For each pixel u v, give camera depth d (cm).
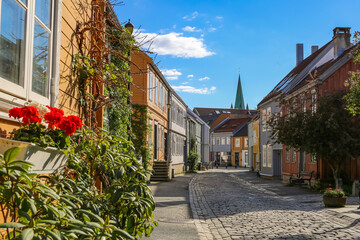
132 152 629
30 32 395
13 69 361
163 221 991
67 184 394
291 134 2019
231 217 1096
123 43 751
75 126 388
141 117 2211
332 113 1850
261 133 3662
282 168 2945
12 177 273
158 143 2836
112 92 1014
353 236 805
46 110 387
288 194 1908
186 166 4388
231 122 8250
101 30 673
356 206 1333
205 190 2059
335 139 1880
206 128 6600
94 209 414
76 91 606
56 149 365
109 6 780
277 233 842
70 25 571
